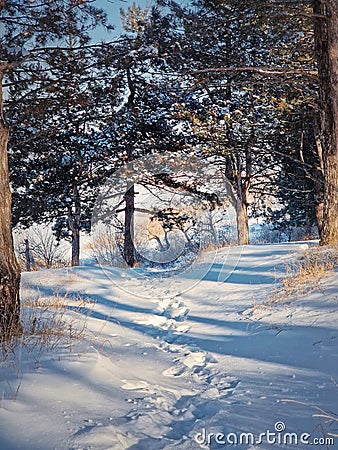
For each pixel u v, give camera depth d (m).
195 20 10.80
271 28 11.83
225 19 10.73
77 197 17.50
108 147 15.92
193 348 4.91
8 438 2.41
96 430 2.59
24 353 3.97
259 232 33.56
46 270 10.92
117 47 10.11
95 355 4.07
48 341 4.41
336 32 8.87
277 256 9.75
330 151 9.12
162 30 11.77
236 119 15.20
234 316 6.14
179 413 3.18
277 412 3.06
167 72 13.86
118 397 3.28
